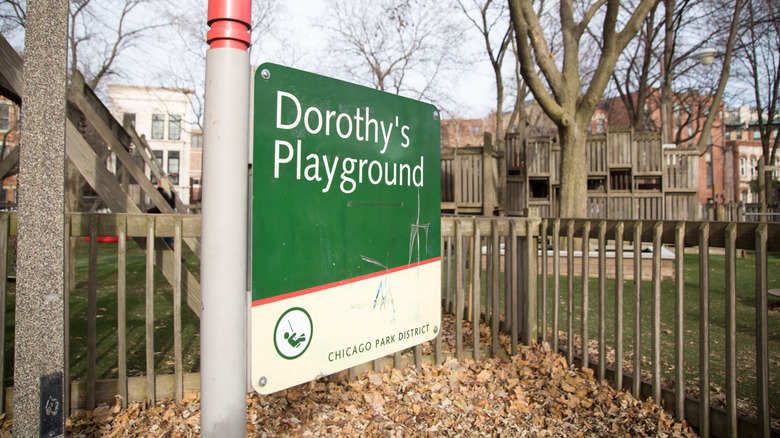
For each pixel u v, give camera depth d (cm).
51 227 197
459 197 1414
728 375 288
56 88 197
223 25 158
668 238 333
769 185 1950
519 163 1555
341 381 382
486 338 505
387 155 232
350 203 213
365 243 220
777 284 857
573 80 1177
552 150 1561
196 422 315
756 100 2845
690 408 318
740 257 1288
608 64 1127
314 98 198
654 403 339
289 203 189
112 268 997
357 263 216
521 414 339
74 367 416
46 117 195
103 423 315
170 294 744
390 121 233
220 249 156
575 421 328
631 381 363
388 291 232
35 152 193
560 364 415
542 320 446
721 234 296
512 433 314
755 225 279
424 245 252
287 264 188
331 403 348
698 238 307
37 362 194
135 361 435
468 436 311
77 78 556
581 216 1170
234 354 159
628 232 361
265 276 180
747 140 5812
